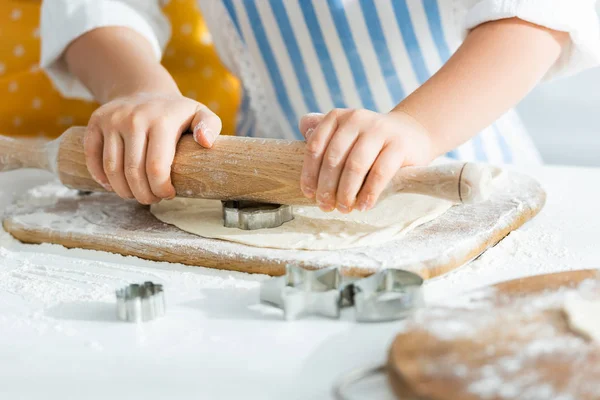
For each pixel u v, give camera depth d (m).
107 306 0.57
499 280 0.60
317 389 0.44
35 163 0.81
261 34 1.08
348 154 0.64
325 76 1.06
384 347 0.49
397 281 0.56
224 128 1.33
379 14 1.00
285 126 1.15
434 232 0.67
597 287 0.49
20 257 0.70
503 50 0.78
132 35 0.99
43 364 0.48
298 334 0.51
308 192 0.66
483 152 1.11
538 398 0.36
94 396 0.44
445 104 0.73
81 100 1.31
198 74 1.32
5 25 1.31
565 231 0.71
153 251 0.67
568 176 0.92
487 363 0.39
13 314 0.56
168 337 0.52
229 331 0.52
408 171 0.64
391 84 1.05
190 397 0.44
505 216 0.71
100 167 0.75
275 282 0.56
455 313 0.46
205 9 1.14
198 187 0.71
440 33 1.01
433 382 0.38
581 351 0.40
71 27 0.99
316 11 1.02
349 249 0.64
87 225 0.73
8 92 1.29
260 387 0.44
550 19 0.79
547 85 1.55
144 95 0.80
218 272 0.64
